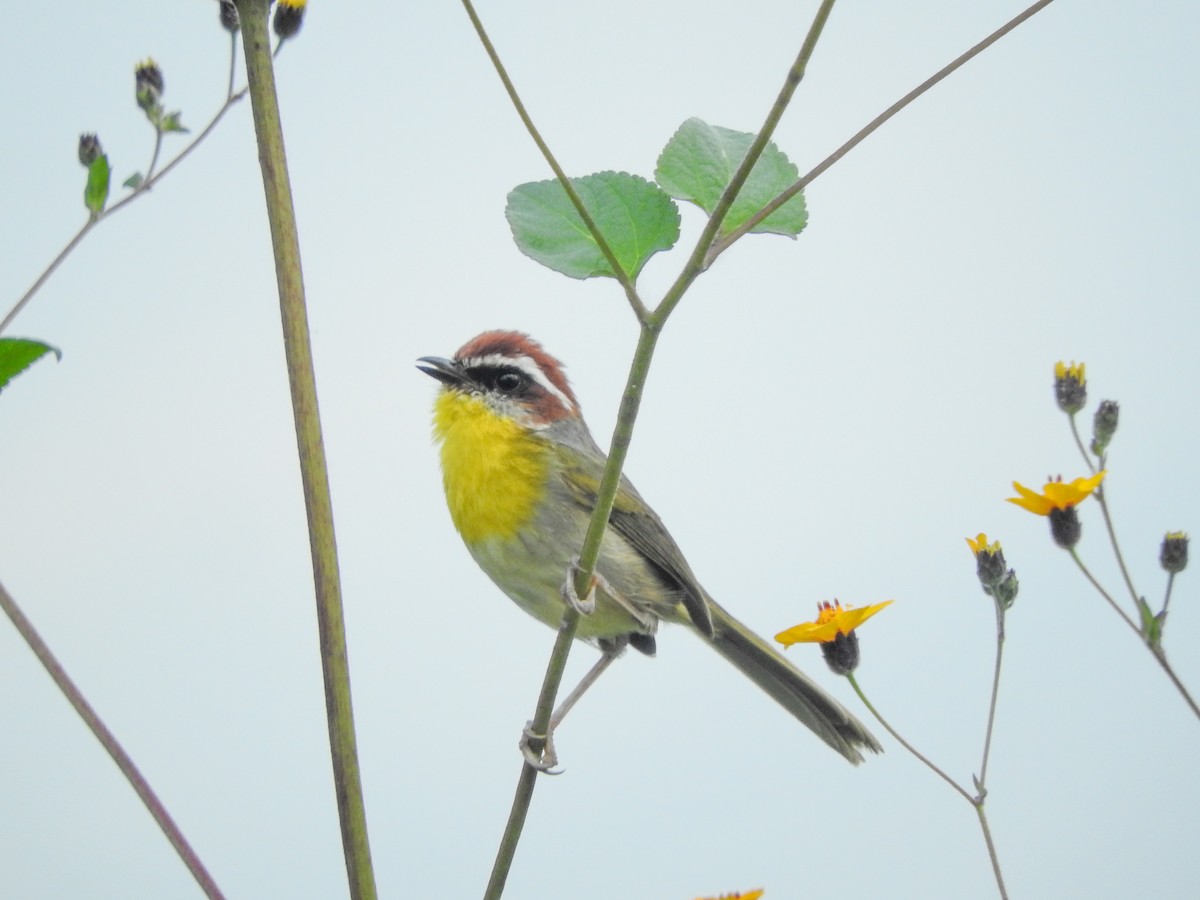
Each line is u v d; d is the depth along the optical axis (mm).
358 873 5297
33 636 5441
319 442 5402
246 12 5438
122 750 5395
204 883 5301
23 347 5414
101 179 7422
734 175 6117
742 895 5527
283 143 5457
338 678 5355
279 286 5402
